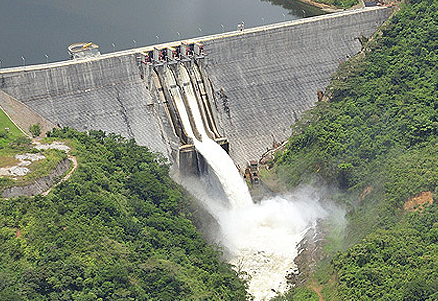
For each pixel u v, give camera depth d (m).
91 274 158.00
